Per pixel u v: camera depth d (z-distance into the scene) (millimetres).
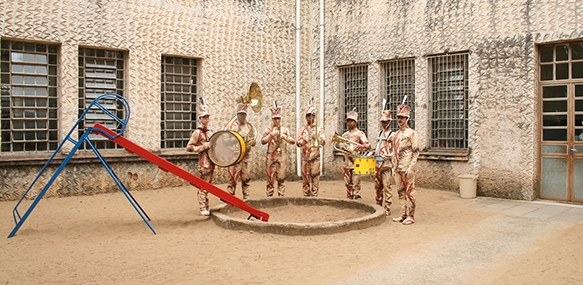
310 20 13844
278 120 9484
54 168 9875
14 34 9375
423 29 11484
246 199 8609
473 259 5648
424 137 11492
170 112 11734
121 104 10914
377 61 12398
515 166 10008
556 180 9797
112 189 10625
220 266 5348
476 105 10570
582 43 9406
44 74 9953
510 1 10062
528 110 9820
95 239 6520
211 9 12125
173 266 5340
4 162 9203
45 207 8867
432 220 7867
